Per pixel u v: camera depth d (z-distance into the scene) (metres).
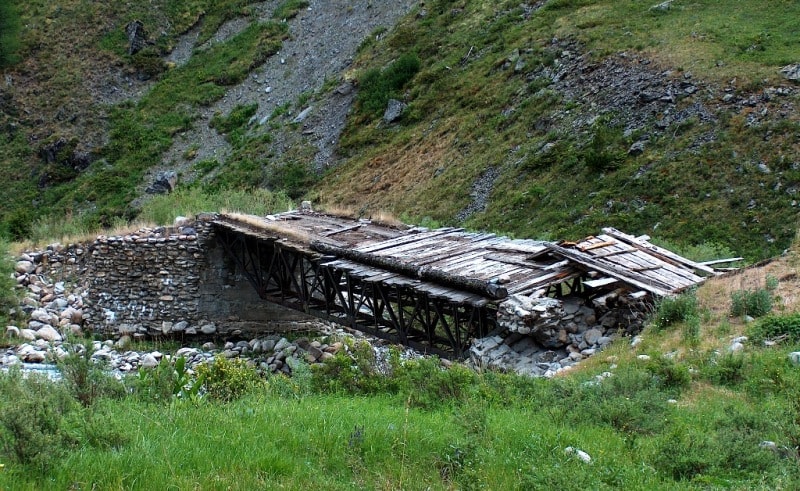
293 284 23.20
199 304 23.84
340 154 52.88
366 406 10.23
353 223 23.09
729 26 43.56
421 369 11.83
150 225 25.69
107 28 73.94
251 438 8.05
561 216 35.66
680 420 9.74
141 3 76.50
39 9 75.75
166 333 23.67
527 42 51.28
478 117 47.66
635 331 15.26
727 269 17.80
